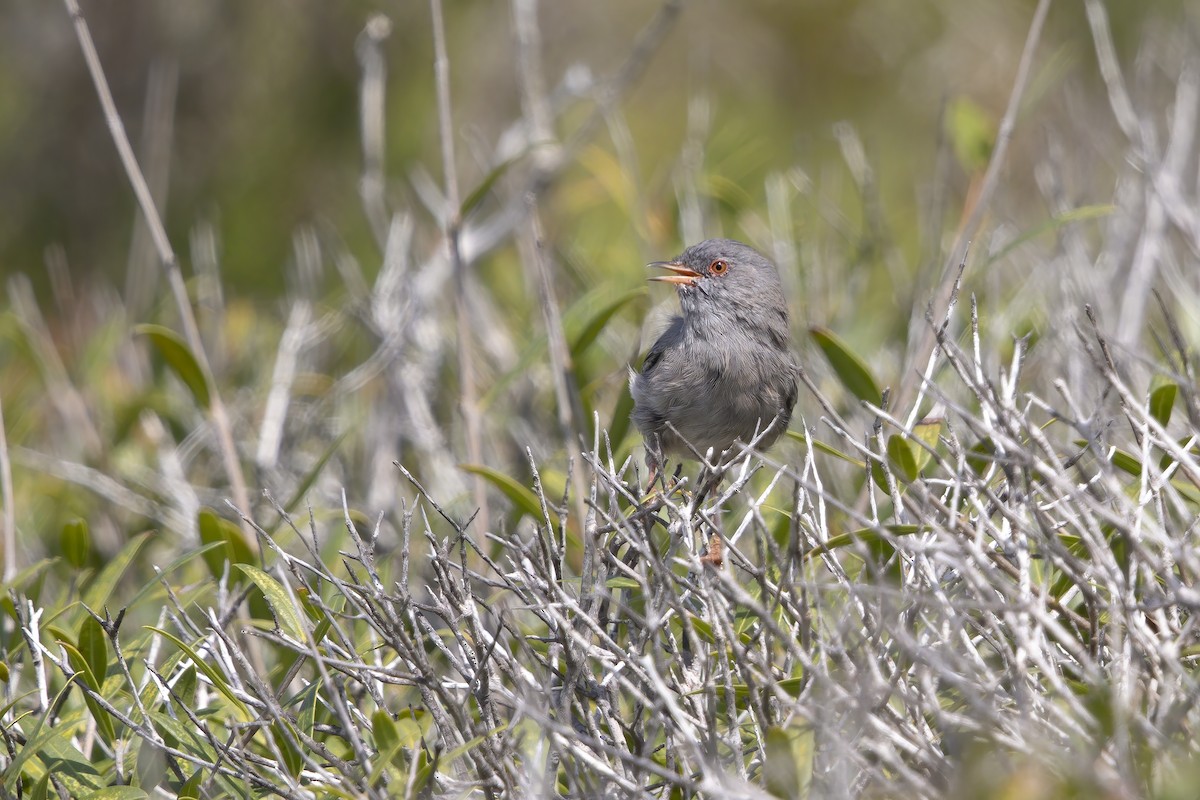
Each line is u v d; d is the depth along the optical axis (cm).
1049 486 755
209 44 2250
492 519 1076
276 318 1695
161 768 679
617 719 659
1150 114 1334
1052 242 1389
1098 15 1234
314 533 729
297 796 621
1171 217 1121
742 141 1711
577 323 1079
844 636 628
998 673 631
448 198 1009
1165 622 622
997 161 1050
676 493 887
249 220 2205
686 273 1074
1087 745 556
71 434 1380
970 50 2470
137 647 805
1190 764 528
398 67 2248
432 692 660
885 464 692
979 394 670
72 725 663
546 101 1556
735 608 742
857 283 1309
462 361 995
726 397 1057
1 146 2298
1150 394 761
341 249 1942
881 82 2522
